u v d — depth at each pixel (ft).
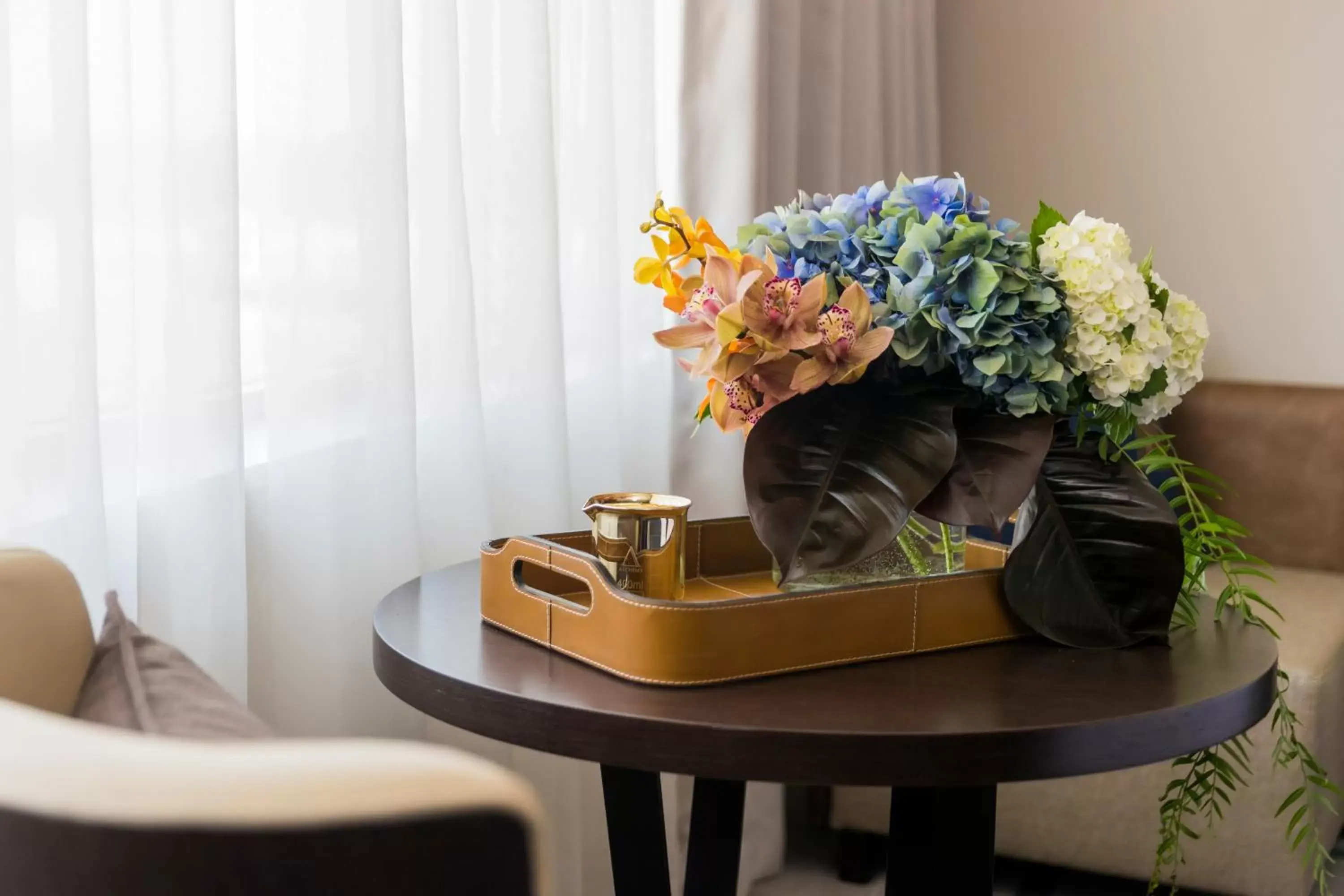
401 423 4.50
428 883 1.32
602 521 3.52
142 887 1.30
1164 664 3.36
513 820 1.33
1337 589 7.97
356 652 4.47
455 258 4.84
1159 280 3.75
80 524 3.38
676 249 3.77
